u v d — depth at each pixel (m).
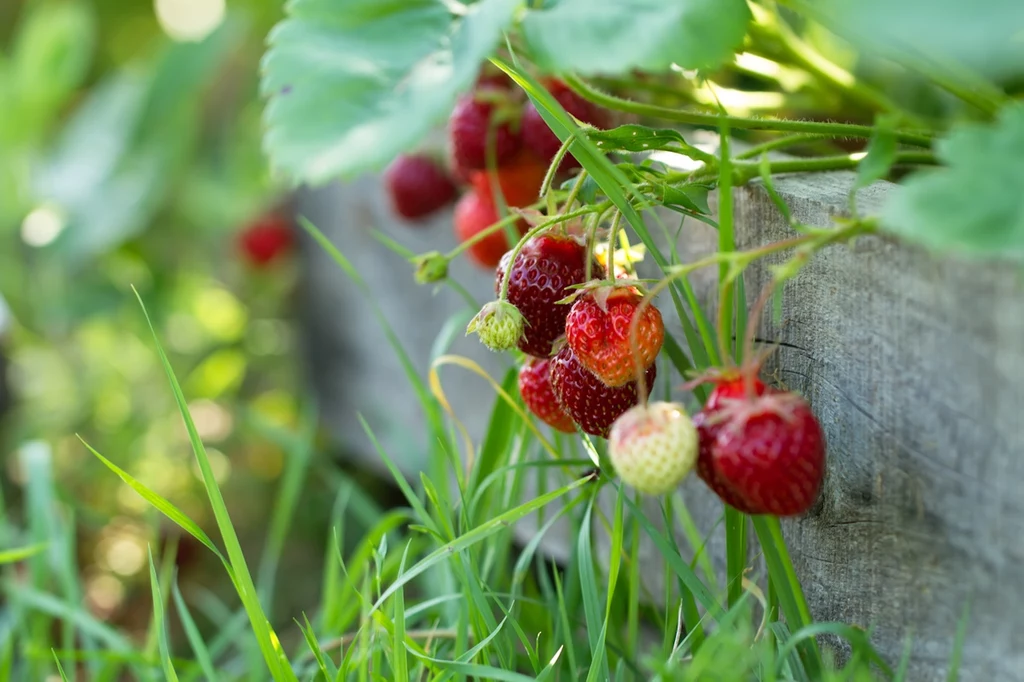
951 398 0.60
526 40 0.64
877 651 0.64
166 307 1.58
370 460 1.19
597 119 0.77
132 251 1.63
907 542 0.62
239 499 1.37
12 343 1.54
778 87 0.95
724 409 0.60
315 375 1.29
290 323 1.37
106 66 2.25
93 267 1.61
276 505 1.33
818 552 0.66
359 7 0.68
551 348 0.67
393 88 0.66
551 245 0.66
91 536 1.32
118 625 1.17
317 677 0.70
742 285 0.65
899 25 0.56
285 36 0.69
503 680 0.67
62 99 1.65
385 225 1.09
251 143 1.59
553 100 0.65
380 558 0.71
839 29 0.67
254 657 0.77
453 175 0.86
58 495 0.88
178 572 1.22
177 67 1.48
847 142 0.87
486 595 0.71
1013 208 0.55
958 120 0.83
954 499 0.60
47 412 1.55
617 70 0.62
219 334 1.64
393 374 1.12
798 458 0.59
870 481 0.63
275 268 1.40
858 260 0.62
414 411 1.10
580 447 0.79
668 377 0.71
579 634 0.77
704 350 0.68
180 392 0.66
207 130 1.71
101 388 1.55
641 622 0.81
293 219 1.30
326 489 1.34
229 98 1.74
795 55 0.80
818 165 0.69
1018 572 0.59
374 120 0.66
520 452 0.74
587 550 0.67
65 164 1.54
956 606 0.61
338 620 0.76
